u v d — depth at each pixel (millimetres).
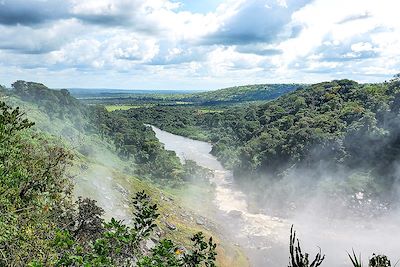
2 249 13711
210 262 10883
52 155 21375
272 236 75188
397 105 105938
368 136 102188
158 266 9781
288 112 165000
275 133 132125
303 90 188125
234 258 61219
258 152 120562
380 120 106625
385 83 145000
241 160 120000
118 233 10133
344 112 122000
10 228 13805
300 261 8273
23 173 16266
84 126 141625
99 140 130625
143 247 29266
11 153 15883
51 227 17250
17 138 16469
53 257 12062
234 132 182875
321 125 117062
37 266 8938
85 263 9148
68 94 150500
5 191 14977
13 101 102938
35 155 20625
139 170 113625
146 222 10742
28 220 16172
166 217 65812
